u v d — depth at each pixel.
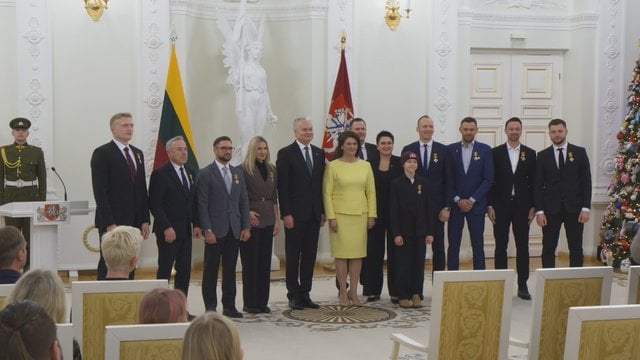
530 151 7.56
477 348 3.80
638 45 9.95
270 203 6.79
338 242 6.93
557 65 10.37
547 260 7.53
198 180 6.42
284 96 9.70
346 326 6.31
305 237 6.93
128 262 3.86
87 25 8.85
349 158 6.95
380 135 7.26
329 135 9.20
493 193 7.57
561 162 7.47
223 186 6.46
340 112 9.22
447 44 9.78
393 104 9.75
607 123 10.05
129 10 8.95
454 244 7.44
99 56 8.89
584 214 7.46
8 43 8.69
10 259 3.53
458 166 7.43
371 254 7.29
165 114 8.72
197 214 6.43
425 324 6.38
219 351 2.08
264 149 6.78
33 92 8.68
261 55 9.23
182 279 6.44
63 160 8.83
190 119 9.34
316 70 9.54
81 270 8.75
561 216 7.48
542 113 10.35
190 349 2.09
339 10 9.52
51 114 8.73
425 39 9.82
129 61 8.96
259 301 6.80
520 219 7.52
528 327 6.34
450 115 9.83
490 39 10.11
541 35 10.23
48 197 8.73
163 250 6.28
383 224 7.25
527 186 7.52
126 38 8.95
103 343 3.65
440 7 9.74
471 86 10.17
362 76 9.66
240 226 6.57
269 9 9.67
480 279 3.75
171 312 2.84
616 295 7.60
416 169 7.12
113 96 8.93
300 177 6.83
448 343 3.76
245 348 5.62
